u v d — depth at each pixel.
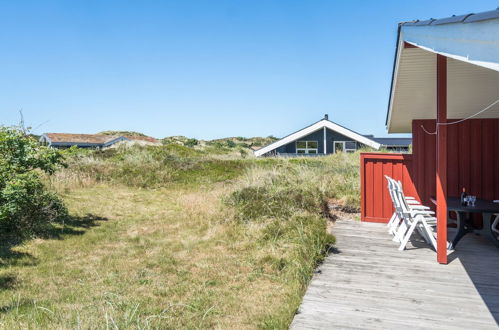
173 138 71.75
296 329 3.31
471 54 2.55
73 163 14.16
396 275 4.68
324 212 8.48
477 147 7.30
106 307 3.93
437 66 4.98
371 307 3.75
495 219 6.43
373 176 8.14
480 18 2.31
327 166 13.58
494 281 4.41
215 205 9.34
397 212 6.48
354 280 4.52
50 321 3.55
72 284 4.69
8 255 5.67
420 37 3.87
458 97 6.56
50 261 5.59
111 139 45.59
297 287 4.34
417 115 7.86
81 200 10.33
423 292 4.11
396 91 6.59
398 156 8.05
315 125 27.48
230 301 4.14
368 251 5.79
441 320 3.44
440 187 5.11
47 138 40.91
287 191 9.32
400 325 3.35
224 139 81.06
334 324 3.39
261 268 5.27
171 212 9.52
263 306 3.98
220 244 6.61
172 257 5.88
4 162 6.97
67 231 7.27
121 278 4.93
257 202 8.79
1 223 6.41
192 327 3.50
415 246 6.08
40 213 7.41
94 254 6.02
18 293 4.31
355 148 27.64
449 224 7.52
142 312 3.83
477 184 7.27
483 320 3.43
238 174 15.02
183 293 4.43
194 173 15.17
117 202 10.53
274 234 6.68
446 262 5.11
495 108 6.88
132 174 14.10
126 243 6.68
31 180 7.09
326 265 5.12
